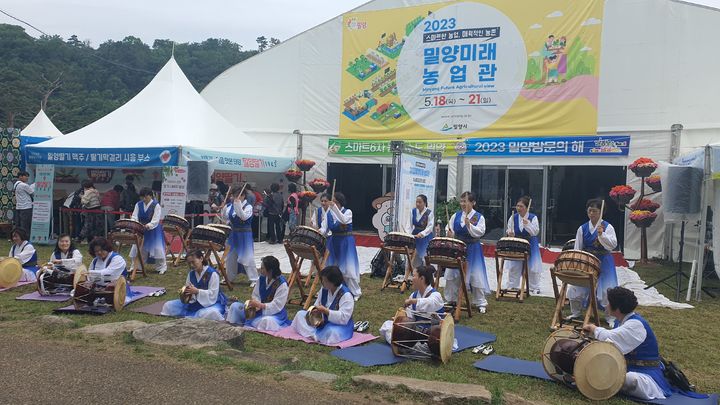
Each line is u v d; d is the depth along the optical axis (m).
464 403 3.95
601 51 12.60
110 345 5.06
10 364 4.50
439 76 14.03
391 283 8.88
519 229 8.53
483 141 13.64
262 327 6.08
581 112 12.79
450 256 6.93
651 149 12.26
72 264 7.68
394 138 14.54
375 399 4.00
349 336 5.84
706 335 6.42
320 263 7.27
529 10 13.15
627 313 4.56
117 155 11.79
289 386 4.16
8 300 7.33
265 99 15.67
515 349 5.73
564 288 6.65
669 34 12.09
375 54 14.64
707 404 4.29
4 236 13.32
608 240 6.66
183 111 13.12
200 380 4.22
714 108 11.76
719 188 8.37
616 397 4.39
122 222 8.90
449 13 13.87
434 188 10.73
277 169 14.30
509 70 13.38
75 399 3.83
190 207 12.97
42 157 12.30
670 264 11.73
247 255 8.63
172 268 9.95
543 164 13.15
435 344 5.10
